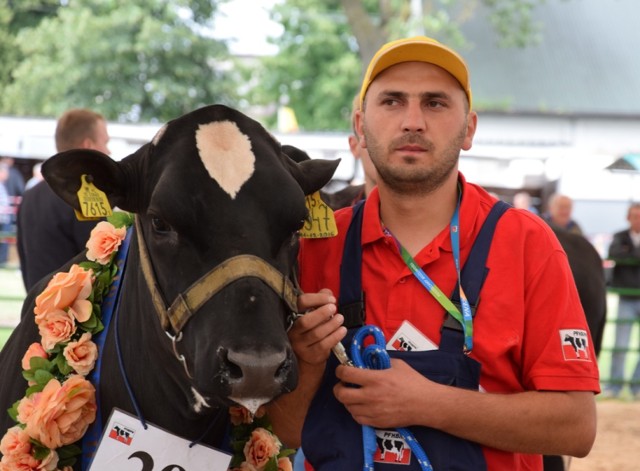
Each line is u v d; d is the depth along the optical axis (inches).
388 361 97.9
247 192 96.3
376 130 105.3
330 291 102.4
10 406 116.4
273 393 89.7
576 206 675.4
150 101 912.9
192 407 103.0
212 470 107.5
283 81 1040.2
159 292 99.6
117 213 119.6
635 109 892.6
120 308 111.7
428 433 98.5
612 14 1019.3
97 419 110.2
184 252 95.9
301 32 1047.6
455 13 908.0
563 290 102.5
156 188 97.0
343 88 1010.1
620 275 358.9
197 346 93.4
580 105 892.6
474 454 98.7
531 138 820.0
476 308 101.3
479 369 99.3
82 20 872.3
